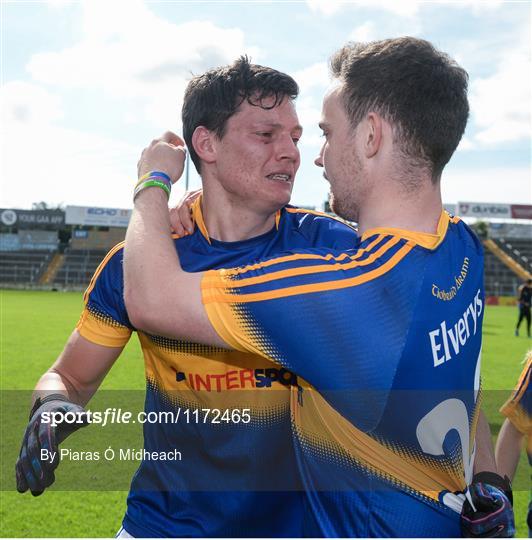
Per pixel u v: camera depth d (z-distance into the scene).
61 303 26.69
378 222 1.31
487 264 48.28
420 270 1.25
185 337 1.30
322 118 1.40
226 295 1.23
